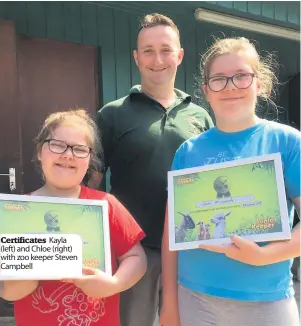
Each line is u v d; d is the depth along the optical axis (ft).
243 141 5.84
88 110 14.17
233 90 5.74
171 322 6.35
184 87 15.48
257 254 5.12
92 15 14.02
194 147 6.25
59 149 6.02
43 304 5.68
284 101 17.71
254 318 5.42
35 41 13.30
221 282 5.55
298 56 17.97
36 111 13.38
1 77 11.30
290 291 5.61
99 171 7.70
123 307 7.77
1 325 10.58
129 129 7.84
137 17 14.73
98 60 14.32
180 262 6.12
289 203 5.67
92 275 5.50
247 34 16.56
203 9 13.85
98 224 5.87
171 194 5.86
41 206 5.67
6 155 11.27
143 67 8.16
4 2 12.73
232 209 5.49
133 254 6.19
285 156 5.58
